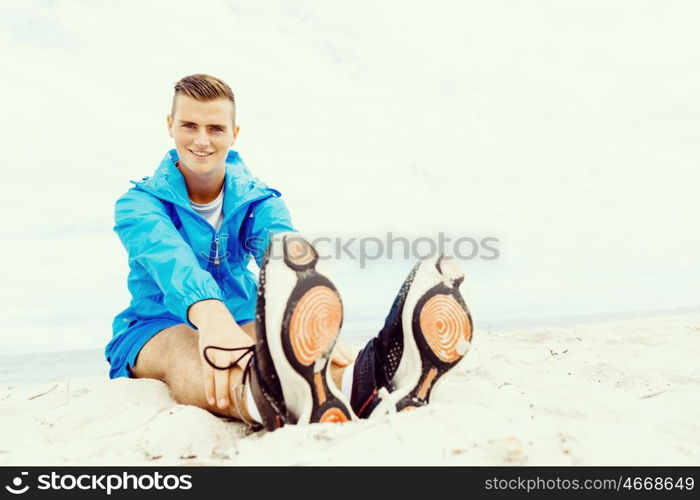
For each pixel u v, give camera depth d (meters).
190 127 2.08
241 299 2.40
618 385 2.23
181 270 1.81
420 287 1.51
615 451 1.19
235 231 2.34
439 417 1.31
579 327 4.76
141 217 2.00
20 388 2.68
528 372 2.51
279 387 1.38
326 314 1.35
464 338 1.53
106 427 1.64
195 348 1.94
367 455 1.14
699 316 5.44
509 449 1.12
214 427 1.54
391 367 1.54
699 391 1.96
